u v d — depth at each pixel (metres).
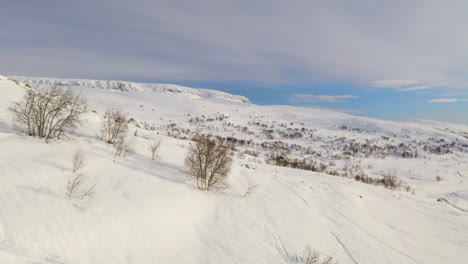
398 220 28.97
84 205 16.05
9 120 28.45
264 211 23.94
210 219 20.69
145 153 31.05
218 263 15.81
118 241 14.55
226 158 26.39
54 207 14.87
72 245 12.98
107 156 24.98
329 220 24.94
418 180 159.25
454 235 27.19
